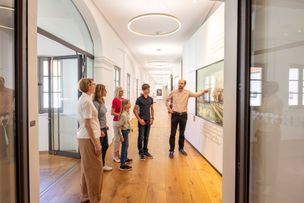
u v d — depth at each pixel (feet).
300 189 4.00
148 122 15.10
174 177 11.69
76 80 14.89
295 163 4.12
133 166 13.38
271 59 4.77
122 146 12.66
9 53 4.76
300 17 3.93
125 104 12.68
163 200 9.18
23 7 4.67
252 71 5.30
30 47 5.25
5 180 4.72
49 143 15.65
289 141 4.26
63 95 15.31
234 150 5.77
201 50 15.52
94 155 8.03
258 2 5.18
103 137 11.85
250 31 5.20
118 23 18.22
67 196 9.37
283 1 4.39
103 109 11.60
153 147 18.35
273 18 4.70
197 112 17.13
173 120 15.69
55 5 12.78
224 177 6.38
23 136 4.71
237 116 5.57
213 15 12.80
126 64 27.86
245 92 5.23
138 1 13.76
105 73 17.66
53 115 15.56
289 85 4.24
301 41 3.91
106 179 11.32
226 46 6.20
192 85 18.60
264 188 5.12
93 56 16.74
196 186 10.59
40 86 15.69
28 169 5.01
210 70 13.73
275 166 4.73
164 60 38.78
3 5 4.65
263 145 5.10
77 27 15.05
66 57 15.11
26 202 4.88
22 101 4.67
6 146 4.72
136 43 25.48
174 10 15.05
